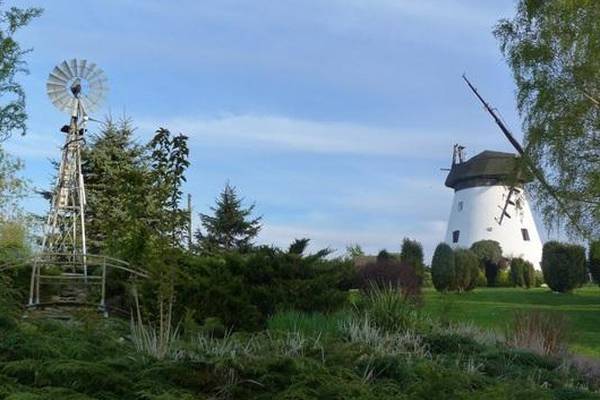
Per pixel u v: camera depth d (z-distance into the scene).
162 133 9.93
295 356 8.76
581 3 21.06
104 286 17.42
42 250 29.52
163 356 8.24
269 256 14.58
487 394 7.41
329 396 7.20
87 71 34.91
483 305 29.33
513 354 11.48
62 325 9.46
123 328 10.58
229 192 35.66
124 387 7.00
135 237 9.97
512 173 24.89
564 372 11.21
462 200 60.66
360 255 38.91
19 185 28.00
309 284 13.78
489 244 50.75
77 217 33.69
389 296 12.95
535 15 22.27
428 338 11.57
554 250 36.91
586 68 21.31
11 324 8.78
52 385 6.80
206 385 7.71
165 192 9.84
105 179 34.59
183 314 12.23
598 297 34.38
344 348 9.07
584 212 21.84
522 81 22.41
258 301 13.55
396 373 8.60
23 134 18.11
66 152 33.41
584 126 21.72
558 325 13.96
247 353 8.48
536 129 22.20
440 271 37.41
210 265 13.77
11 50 16.98
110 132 36.12
